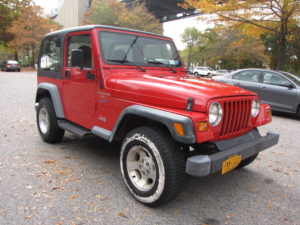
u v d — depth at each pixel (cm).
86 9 5728
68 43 421
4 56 5525
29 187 327
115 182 351
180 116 258
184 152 286
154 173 287
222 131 289
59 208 286
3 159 408
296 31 1428
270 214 299
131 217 278
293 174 410
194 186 358
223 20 1350
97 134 354
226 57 4056
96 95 360
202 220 281
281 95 866
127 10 4100
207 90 289
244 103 315
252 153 310
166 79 337
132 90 313
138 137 292
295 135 643
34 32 3828
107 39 369
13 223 258
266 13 1291
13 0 3734
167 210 295
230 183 371
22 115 710
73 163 406
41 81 508
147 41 411
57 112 440
